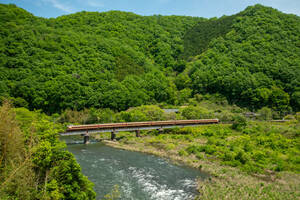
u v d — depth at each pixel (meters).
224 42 158.38
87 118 74.69
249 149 41.88
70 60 108.88
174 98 121.44
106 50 133.88
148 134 62.12
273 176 30.25
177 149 44.16
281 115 94.38
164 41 193.25
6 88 81.19
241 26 164.25
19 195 14.20
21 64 94.25
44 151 16.53
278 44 136.38
